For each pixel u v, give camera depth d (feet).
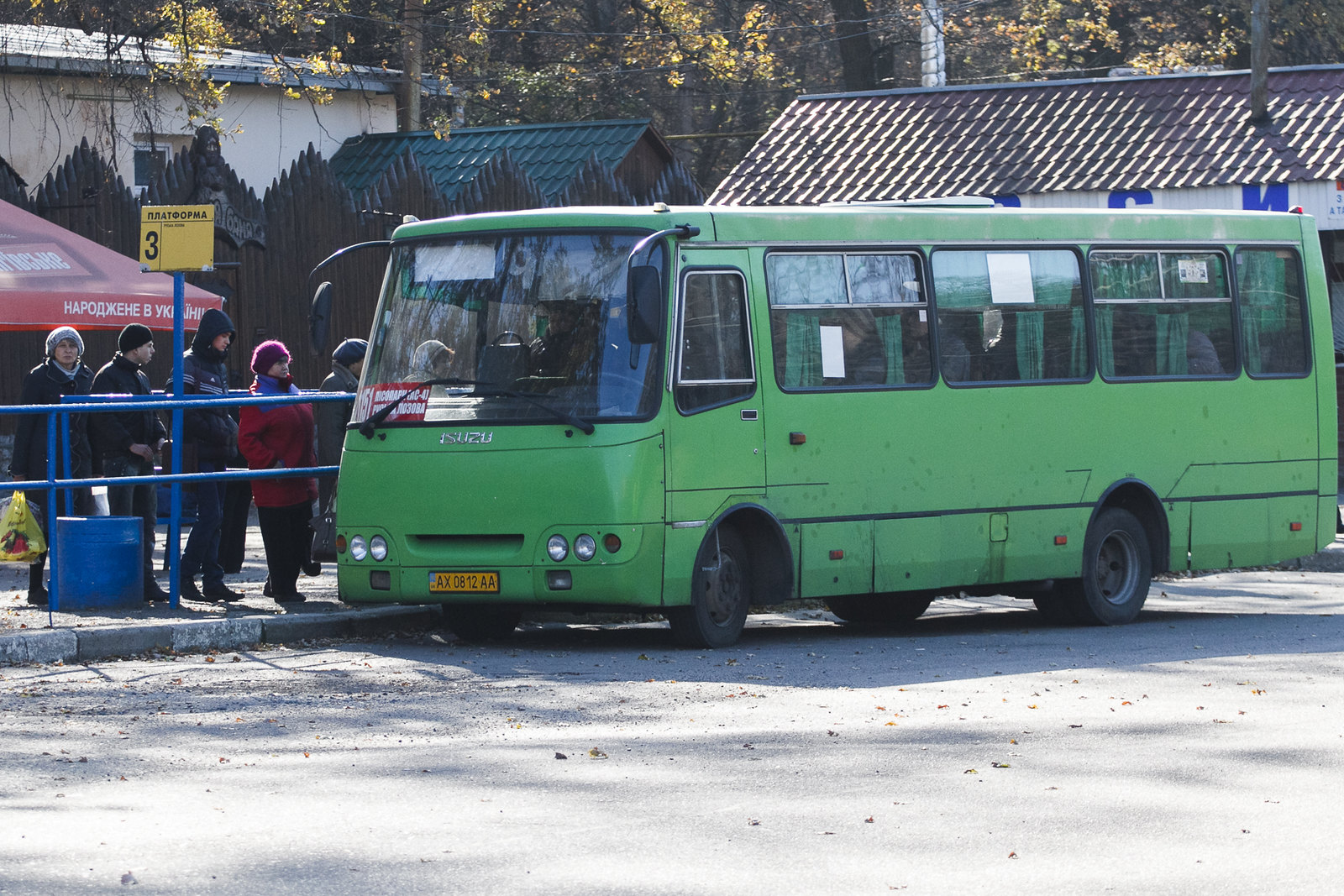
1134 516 82.02
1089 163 146.92
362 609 72.54
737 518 69.31
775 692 57.00
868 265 73.46
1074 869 34.47
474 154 183.62
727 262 68.59
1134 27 258.78
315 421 78.54
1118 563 81.56
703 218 68.03
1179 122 149.07
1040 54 249.96
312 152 138.41
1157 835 37.32
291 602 74.49
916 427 73.87
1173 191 140.77
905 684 59.21
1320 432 88.22
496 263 68.13
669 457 65.46
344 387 77.82
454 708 53.36
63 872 33.42
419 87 195.83
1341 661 65.05
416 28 193.26
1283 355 87.56
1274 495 86.28
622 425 64.64
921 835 37.17
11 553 63.72
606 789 41.55
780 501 69.46
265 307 134.31
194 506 83.30
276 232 135.13
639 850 35.70
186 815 38.55
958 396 75.41
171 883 32.83
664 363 65.62
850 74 261.24
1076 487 79.20
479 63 235.81
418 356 68.54
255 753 45.91
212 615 69.31
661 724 50.85
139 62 146.72
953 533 74.90
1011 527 76.84
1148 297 82.74
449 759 45.27
